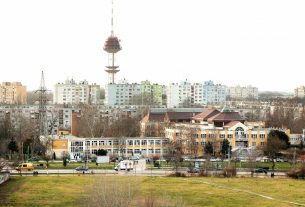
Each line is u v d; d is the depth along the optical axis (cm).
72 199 19962
